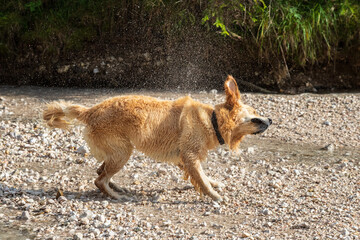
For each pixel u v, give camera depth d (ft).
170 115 40.22
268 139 59.77
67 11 94.73
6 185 42.88
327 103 73.26
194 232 33.99
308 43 83.30
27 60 91.50
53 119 41.27
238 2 80.43
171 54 88.48
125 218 36.42
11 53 91.81
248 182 44.39
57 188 43.14
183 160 40.01
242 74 87.51
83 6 94.38
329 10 84.23
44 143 55.31
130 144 40.40
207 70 87.76
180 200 40.86
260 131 40.63
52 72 90.33
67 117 40.91
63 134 58.90
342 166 49.16
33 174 46.19
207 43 87.25
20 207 38.32
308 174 46.93
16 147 53.31
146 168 48.93
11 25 92.12
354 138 59.67
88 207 38.65
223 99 76.48
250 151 54.49
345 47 86.17
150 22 89.25
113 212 37.68
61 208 37.86
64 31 91.71
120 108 39.65
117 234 33.45
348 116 67.72
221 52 87.25
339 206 38.14
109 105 40.06
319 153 54.24
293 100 74.95
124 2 89.92
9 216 36.63
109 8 91.61
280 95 79.46
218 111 40.40
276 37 83.51
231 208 38.68
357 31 85.10
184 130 39.55
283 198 40.45
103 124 39.40
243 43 86.28
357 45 85.20
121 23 90.68
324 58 86.38
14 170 46.98
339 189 42.32
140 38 89.81
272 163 50.90
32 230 34.27
